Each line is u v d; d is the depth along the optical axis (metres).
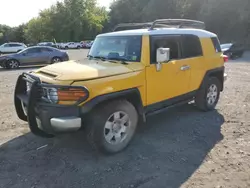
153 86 4.34
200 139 4.46
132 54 4.31
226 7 34.12
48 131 3.69
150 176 3.36
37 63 16.42
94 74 3.65
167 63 4.54
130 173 3.44
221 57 6.08
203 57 5.49
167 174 3.39
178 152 3.99
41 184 3.22
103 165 3.65
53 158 3.86
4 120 5.51
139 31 4.54
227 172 3.43
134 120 4.11
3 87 9.23
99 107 3.70
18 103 4.34
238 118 5.50
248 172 3.43
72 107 3.43
